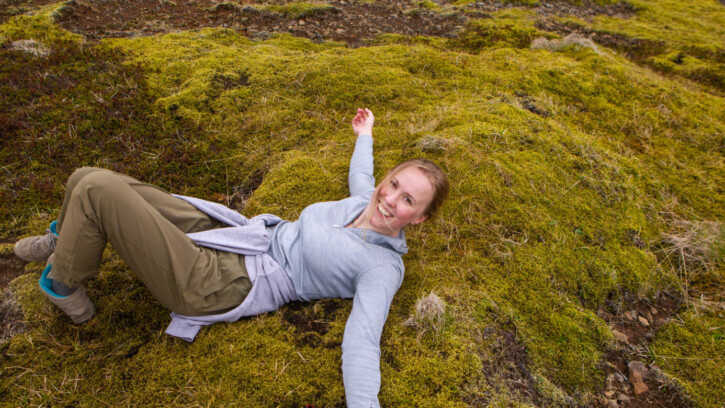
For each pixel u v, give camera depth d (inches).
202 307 85.4
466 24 250.2
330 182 130.8
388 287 85.6
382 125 154.9
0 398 81.0
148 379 85.0
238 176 137.1
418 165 88.2
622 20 309.7
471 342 94.3
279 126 153.9
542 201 129.4
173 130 145.6
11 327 92.4
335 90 169.0
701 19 338.0
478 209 124.7
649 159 163.3
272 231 98.6
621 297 116.4
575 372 97.2
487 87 178.1
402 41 222.1
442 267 110.8
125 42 185.8
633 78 203.8
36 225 113.7
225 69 172.4
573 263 116.9
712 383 99.8
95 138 137.3
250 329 93.4
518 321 101.4
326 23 231.9
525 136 148.1
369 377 73.2
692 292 121.9
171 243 79.9
